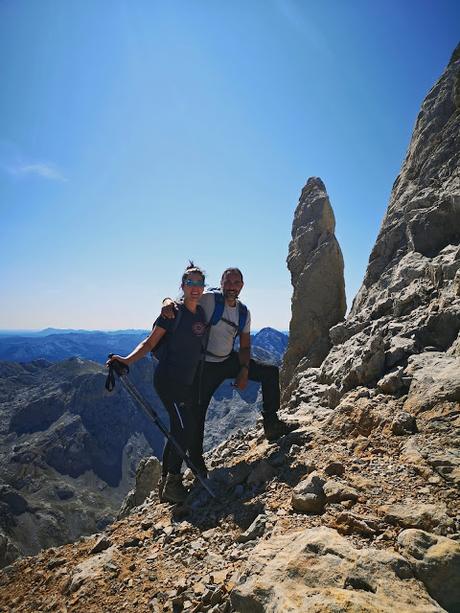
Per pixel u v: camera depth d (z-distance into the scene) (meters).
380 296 5.98
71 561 2.56
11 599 2.31
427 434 2.53
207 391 3.12
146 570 2.12
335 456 2.57
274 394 3.28
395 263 6.92
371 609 1.23
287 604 1.29
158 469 7.00
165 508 2.94
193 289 2.78
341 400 3.49
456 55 8.09
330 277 7.98
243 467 2.99
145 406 2.81
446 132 7.42
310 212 8.70
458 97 7.28
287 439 3.09
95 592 2.04
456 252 4.61
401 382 3.16
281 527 1.99
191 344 2.79
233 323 3.04
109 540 2.68
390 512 1.84
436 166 7.30
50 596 2.19
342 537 1.64
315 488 2.17
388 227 7.54
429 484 2.06
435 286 4.50
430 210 5.96
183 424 2.80
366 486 2.12
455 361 3.08
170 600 1.79
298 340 8.03
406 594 1.32
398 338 3.83
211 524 2.45
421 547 1.52
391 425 2.70
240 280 3.01
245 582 1.52
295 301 8.13
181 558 2.15
